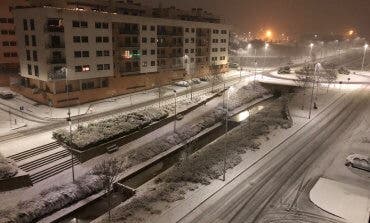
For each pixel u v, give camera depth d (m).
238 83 91.44
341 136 51.44
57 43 62.44
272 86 89.56
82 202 34.69
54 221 31.47
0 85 79.88
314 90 82.69
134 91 78.75
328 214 30.70
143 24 78.38
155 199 33.62
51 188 35.75
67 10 61.81
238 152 45.03
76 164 41.88
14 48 86.12
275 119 59.81
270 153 44.97
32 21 62.28
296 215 30.58
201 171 39.25
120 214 31.31
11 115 57.41
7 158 39.59
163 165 45.16
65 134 46.25
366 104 70.56
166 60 88.12
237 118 65.50
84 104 66.31
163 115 57.88
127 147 47.97
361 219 29.92
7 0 82.75
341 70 111.12
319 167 40.47
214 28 102.75
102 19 68.12
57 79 62.66
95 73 68.75
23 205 32.59
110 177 36.56
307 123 58.03
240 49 168.25
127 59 75.38
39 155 42.12
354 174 38.69
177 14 94.50
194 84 89.06
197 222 29.72
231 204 32.50
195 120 60.44
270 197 33.66
